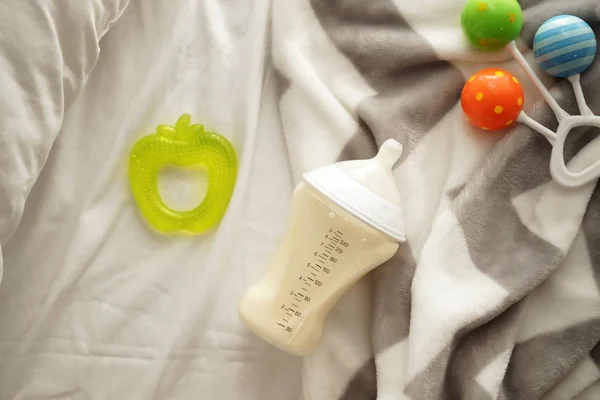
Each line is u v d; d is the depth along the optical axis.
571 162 0.60
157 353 0.63
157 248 0.64
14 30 0.53
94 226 0.63
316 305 0.59
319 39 0.65
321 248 0.58
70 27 0.55
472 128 0.62
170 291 0.63
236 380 0.63
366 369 0.60
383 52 0.63
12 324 0.63
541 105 0.60
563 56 0.58
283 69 0.65
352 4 0.64
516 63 0.62
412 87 0.63
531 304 0.59
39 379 0.63
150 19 0.65
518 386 0.59
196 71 0.65
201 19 0.66
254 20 0.66
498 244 0.59
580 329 0.58
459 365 0.58
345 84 0.64
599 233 0.59
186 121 0.63
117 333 0.63
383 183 0.58
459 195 0.60
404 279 0.60
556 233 0.59
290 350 0.60
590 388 0.59
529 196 0.60
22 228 0.63
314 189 0.58
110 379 0.63
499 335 0.58
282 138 0.65
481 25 0.59
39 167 0.56
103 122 0.64
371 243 0.58
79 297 0.63
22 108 0.54
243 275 0.63
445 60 0.63
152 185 0.63
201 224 0.63
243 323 0.63
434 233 0.59
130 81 0.65
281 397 0.63
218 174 0.63
